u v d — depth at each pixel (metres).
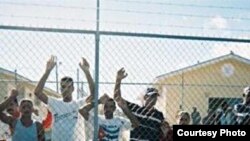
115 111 5.82
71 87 5.54
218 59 10.26
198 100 8.10
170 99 7.12
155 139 5.75
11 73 5.90
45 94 5.51
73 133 5.57
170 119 7.05
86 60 5.45
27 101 5.39
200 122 6.66
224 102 6.62
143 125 5.73
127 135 5.73
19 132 5.35
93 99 5.46
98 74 5.22
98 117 5.52
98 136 5.55
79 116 5.60
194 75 9.38
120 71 5.61
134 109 5.75
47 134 5.58
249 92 6.16
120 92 5.62
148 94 5.79
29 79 5.50
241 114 6.17
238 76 10.31
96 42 5.20
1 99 6.12
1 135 5.72
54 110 5.52
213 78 10.21
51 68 5.45
